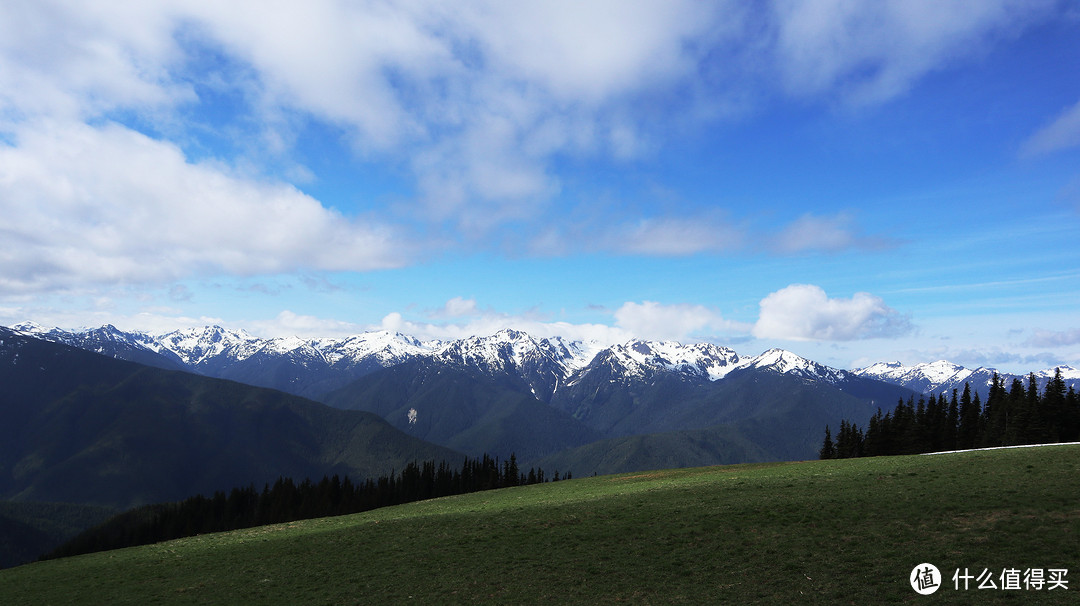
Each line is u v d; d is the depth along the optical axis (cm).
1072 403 10531
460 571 4153
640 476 9538
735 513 4634
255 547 5769
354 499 15838
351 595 3944
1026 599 2700
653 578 3588
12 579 5650
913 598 2875
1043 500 3856
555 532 4819
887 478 5269
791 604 3000
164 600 4297
